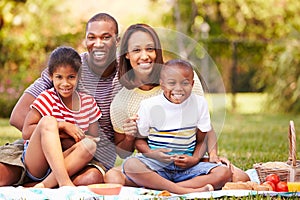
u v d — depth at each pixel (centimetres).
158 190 347
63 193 319
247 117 1023
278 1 1205
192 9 1166
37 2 1026
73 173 348
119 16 1077
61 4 1027
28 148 351
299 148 599
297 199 320
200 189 341
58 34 993
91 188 323
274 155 534
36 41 988
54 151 338
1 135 693
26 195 320
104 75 361
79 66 356
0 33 1003
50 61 354
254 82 1133
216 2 1193
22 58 989
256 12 1193
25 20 1022
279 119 974
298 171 358
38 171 354
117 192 324
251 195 322
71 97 360
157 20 1130
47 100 357
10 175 356
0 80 982
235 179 363
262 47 1151
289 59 1039
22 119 371
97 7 1069
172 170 357
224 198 319
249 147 613
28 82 961
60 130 351
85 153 345
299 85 1030
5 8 1026
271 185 345
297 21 1202
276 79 1066
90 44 360
